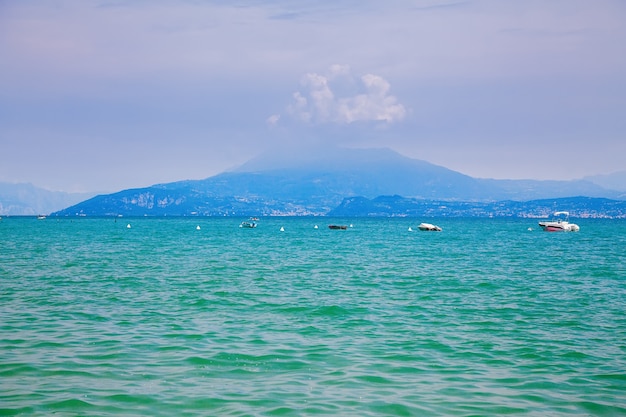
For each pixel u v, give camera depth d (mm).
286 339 28266
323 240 134000
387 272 60031
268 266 66062
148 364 23469
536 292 45406
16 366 22797
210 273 57688
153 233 172875
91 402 18953
